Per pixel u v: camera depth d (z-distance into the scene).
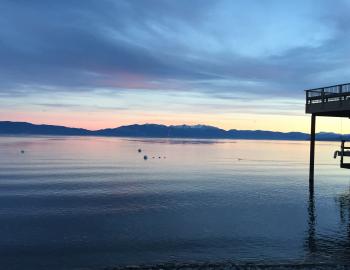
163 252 20.84
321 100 32.12
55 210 32.03
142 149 176.88
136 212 31.20
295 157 130.62
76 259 19.84
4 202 35.81
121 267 18.58
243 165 89.44
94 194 41.12
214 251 20.94
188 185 49.44
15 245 22.08
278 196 39.06
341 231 24.81
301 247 21.47
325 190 43.28
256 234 24.19
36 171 68.75
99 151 153.75
